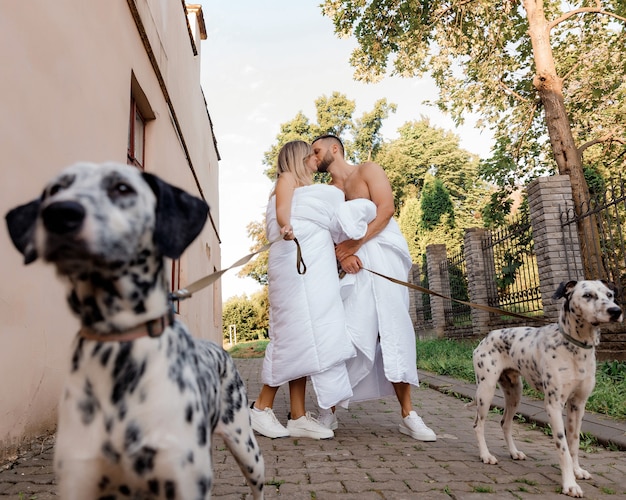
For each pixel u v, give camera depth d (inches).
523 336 163.6
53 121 175.2
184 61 476.7
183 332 72.8
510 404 172.7
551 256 358.9
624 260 343.3
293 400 196.2
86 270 61.7
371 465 154.4
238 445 87.7
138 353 63.6
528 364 157.6
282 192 194.9
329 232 200.2
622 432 186.5
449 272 628.4
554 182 369.4
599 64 566.3
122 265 62.9
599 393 233.9
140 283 64.9
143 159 315.6
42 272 163.9
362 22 617.9
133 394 62.3
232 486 130.0
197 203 71.7
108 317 63.7
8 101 147.3
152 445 61.2
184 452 63.0
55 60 178.1
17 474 129.6
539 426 215.2
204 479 65.4
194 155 534.3
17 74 152.8
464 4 562.9
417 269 752.3
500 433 208.5
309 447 177.0
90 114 207.9
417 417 197.8
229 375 88.4
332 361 187.3
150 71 309.7
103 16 226.5
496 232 493.0
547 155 652.7
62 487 62.3
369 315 200.4
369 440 190.7
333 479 138.9
